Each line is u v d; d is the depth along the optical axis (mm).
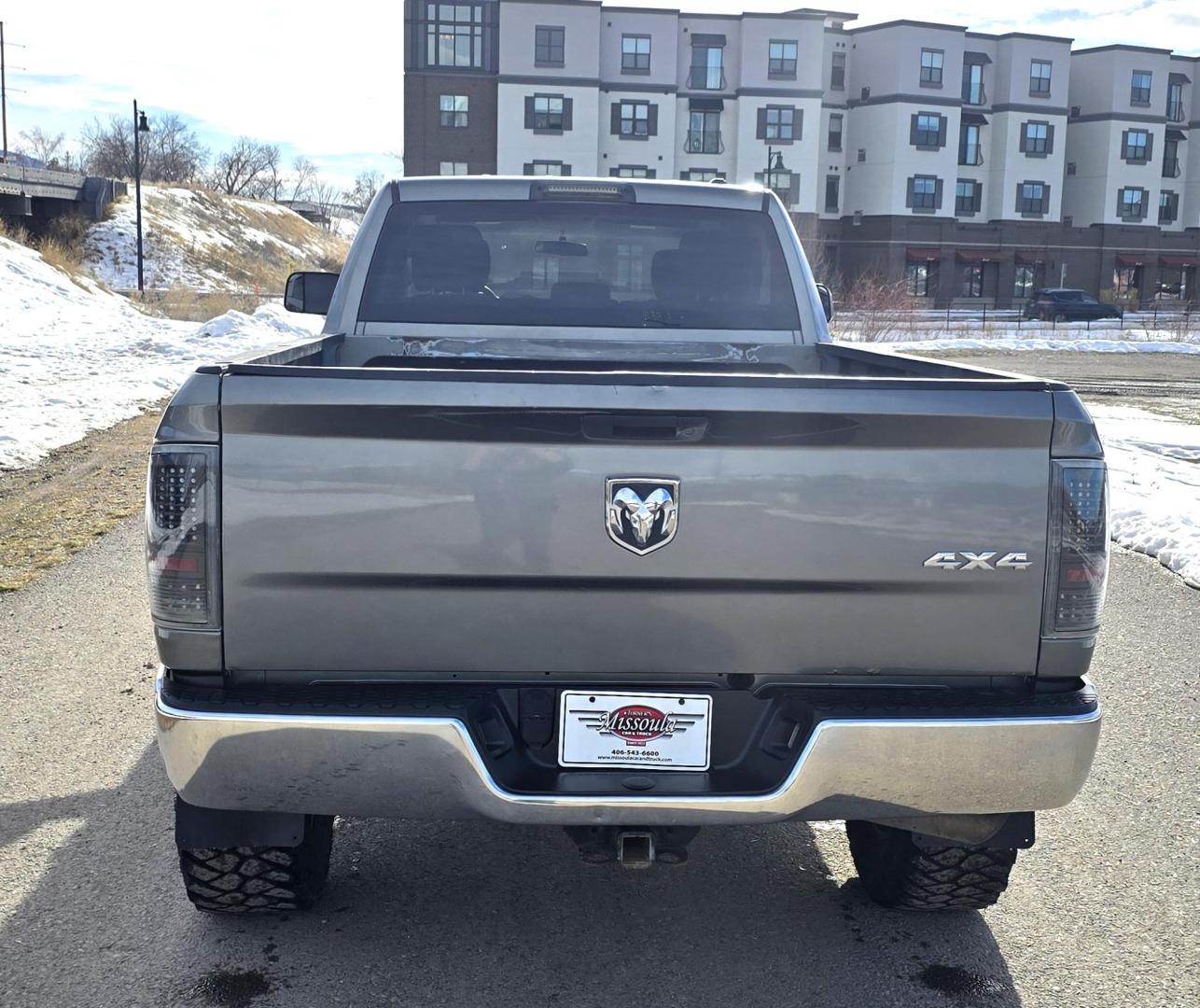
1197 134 76938
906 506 2607
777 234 4684
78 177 61344
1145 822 4188
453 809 2609
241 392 2502
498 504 2559
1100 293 72500
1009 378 2867
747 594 2623
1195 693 5617
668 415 2543
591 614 2617
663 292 4676
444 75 63688
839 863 3791
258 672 2639
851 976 3111
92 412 14250
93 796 4160
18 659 5680
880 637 2660
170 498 2535
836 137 70812
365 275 4602
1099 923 3451
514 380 2518
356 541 2553
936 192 70125
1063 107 72438
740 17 66125
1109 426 16406
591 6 63375
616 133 65688
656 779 2689
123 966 3090
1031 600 2662
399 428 2523
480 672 2652
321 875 3361
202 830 2873
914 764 2627
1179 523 9297
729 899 3531
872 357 4102
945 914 3486
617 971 3117
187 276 60875
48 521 8719
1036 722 2623
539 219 4621
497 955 3182
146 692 5250
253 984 3016
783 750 2736
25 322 24547
